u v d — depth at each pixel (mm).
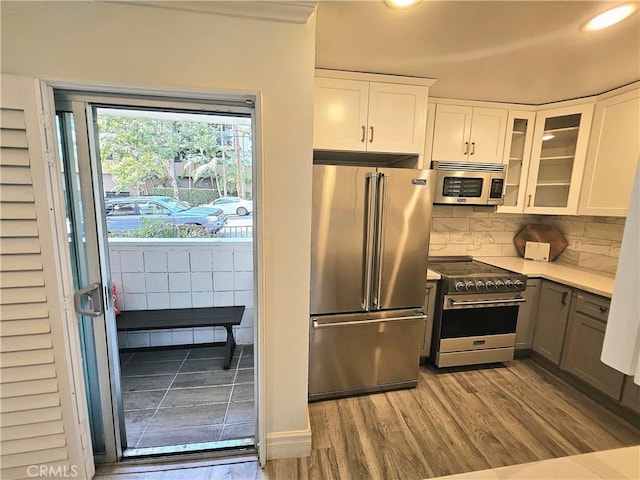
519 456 1644
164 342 2746
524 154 2672
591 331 2084
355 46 1685
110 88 1226
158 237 2699
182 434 1781
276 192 1384
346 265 1954
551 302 2396
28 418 1252
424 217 2047
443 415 1950
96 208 1354
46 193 1165
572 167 2504
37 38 1121
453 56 1787
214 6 1194
